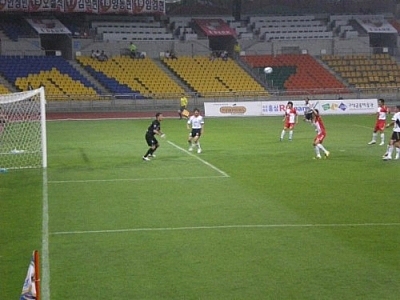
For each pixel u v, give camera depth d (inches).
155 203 637.9
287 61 2337.6
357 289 381.4
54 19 2256.4
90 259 446.3
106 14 2361.0
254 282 396.2
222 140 1235.9
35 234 515.2
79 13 2283.5
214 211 597.9
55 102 1929.1
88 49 2204.7
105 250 468.4
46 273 414.6
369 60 2377.0
